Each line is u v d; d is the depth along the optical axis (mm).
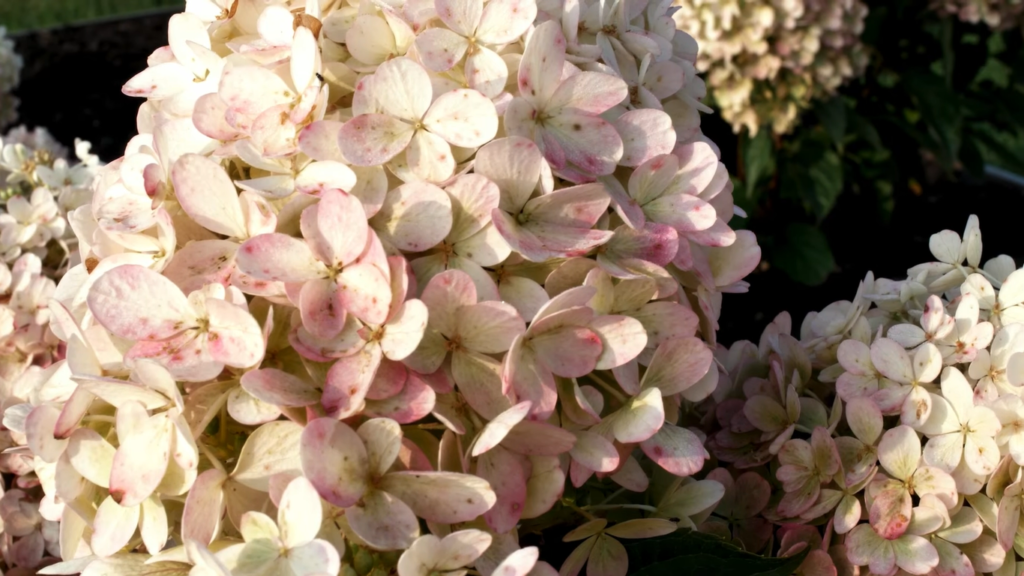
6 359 531
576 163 398
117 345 388
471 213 383
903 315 487
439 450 369
